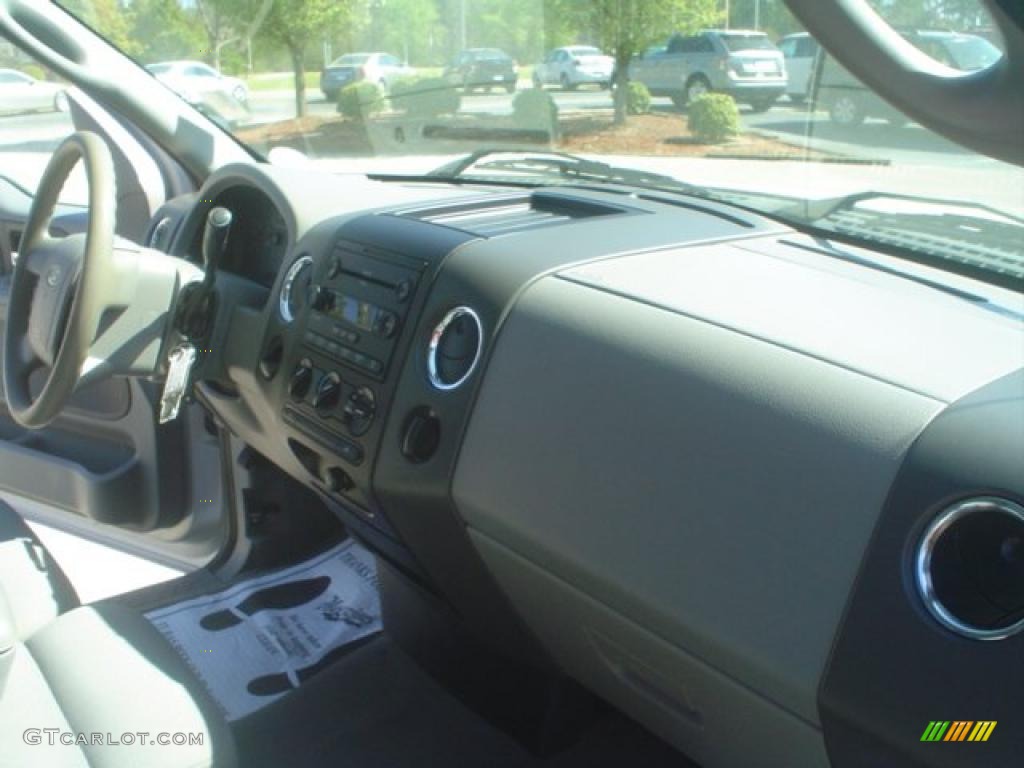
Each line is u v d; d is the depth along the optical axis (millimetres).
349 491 1816
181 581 2541
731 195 1973
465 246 1616
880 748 1041
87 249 1645
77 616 1518
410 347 1595
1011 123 1252
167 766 1276
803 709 1118
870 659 1031
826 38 1369
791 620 1106
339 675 2193
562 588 1413
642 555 1266
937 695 982
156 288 1874
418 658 2209
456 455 1497
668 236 1705
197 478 2613
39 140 2781
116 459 2684
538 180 2260
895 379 1148
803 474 1132
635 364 1331
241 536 2553
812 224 1840
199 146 2541
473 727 2039
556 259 1558
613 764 1921
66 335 1668
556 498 1368
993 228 1637
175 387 1966
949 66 1378
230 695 2162
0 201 2729
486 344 1488
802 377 1191
